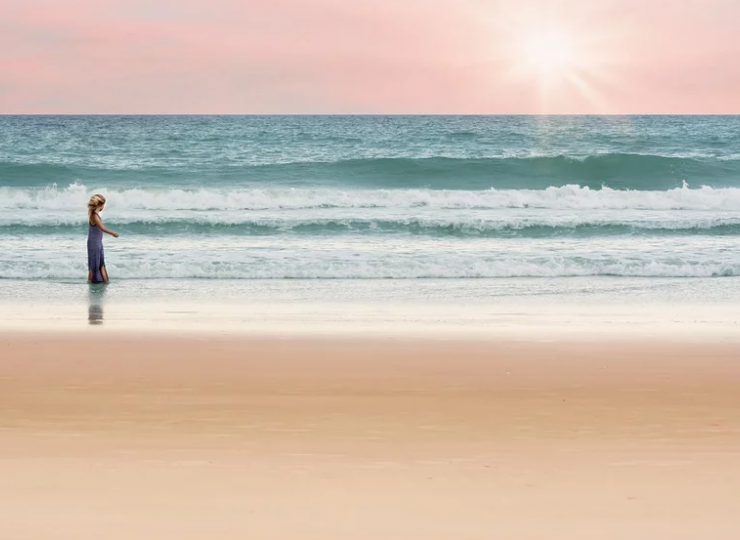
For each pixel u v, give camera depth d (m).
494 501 4.47
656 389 7.35
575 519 4.23
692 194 26.89
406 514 4.28
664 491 4.65
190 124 98.50
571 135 65.75
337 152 54.44
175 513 4.28
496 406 6.68
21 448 5.44
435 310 12.67
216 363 8.49
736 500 4.51
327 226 21.61
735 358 8.90
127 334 10.32
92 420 6.18
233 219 21.59
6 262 16.86
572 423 6.15
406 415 6.36
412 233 21.38
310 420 6.20
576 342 9.87
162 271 16.34
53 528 4.09
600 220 21.98
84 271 16.28
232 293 14.30
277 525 4.13
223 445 5.53
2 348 9.33
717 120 113.44
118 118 135.00
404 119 134.75
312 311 12.53
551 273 16.66
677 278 16.27
